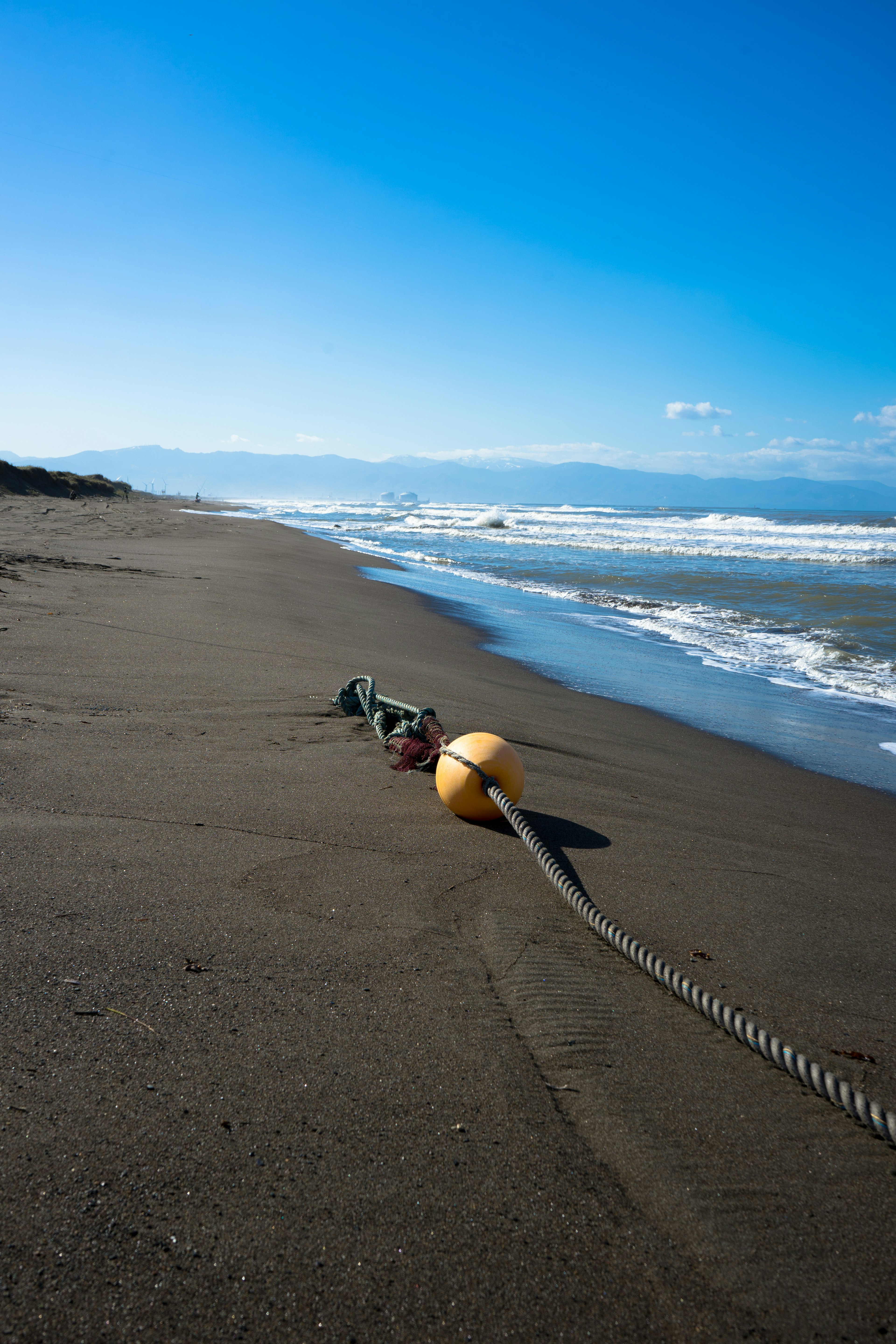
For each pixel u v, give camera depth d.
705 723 7.52
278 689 6.43
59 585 10.86
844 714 8.16
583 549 31.36
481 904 3.20
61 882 2.97
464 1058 2.21
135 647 7.47
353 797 4.25
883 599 16.50
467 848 3.73
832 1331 1.53
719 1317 1.54
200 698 5.98
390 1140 1.88
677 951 3.02
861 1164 1.97
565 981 2.67
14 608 8.68
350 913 2.99
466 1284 1.55
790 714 8.07
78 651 7.06
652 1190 1.82
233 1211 1.65
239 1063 2.09
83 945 2.57
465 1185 1.78
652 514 81.62
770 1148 1.99
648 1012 2.55
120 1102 1.91
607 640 12.07
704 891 3.59
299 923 2.87
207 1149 1.80
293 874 3.27
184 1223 1.61
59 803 3.75
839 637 12.52
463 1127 1.95
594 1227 1.71
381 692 6.92
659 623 13.86
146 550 18.53
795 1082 2.27
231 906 2.94
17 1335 1.36
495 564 24.55
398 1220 1.67
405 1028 2.32
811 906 3.56
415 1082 2.09
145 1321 1.41
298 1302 1.48
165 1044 2.13
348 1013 2.36
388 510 90.81
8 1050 2.04
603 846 4.03
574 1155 1.90
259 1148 1.82
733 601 16.66
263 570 16.58
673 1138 2.00
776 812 5.10
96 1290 1.46
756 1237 1.73
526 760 5.54
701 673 9.94
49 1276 1.47
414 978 2.59
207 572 14.98
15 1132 1.78
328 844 3.61
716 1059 2.34
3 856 3.13
